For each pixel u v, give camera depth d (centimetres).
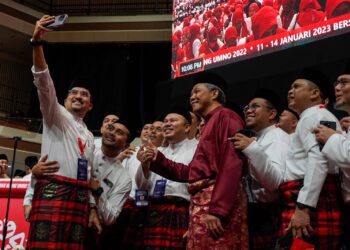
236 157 279
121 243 436
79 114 360
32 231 330
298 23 705
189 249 288
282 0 736
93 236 401
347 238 283
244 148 284
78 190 339
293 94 303
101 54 1385
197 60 895
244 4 807
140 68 1371
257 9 779
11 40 1461
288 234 283
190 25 921
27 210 381
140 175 417
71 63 1396
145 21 1349
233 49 822
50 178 335
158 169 348
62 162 338
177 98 926
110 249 434
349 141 260
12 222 454
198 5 909
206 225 277
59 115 340
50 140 341
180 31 941
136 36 1349
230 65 822
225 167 276
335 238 275
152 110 1359
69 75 1390
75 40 1378
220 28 853
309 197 267
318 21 675
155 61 1370
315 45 675
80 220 337
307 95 299
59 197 332
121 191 405
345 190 276
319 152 271
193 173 292
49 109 333
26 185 458
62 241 326
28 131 1095
